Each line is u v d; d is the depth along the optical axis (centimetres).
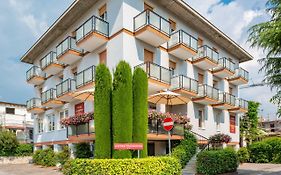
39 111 2762
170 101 1833
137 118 1148
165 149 1777
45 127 2700
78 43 1853
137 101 1161
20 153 2852
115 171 958
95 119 1113
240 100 2777
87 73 1817
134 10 1784
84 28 1816
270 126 5784
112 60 1741
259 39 1046
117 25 1739
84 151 1631
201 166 1472
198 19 2175
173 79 1945
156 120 1491
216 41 2598
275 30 991
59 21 2184
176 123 1633
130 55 1706
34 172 1825
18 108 4141
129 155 1082
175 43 1961
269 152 2444
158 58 1906
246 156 2417
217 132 2469
